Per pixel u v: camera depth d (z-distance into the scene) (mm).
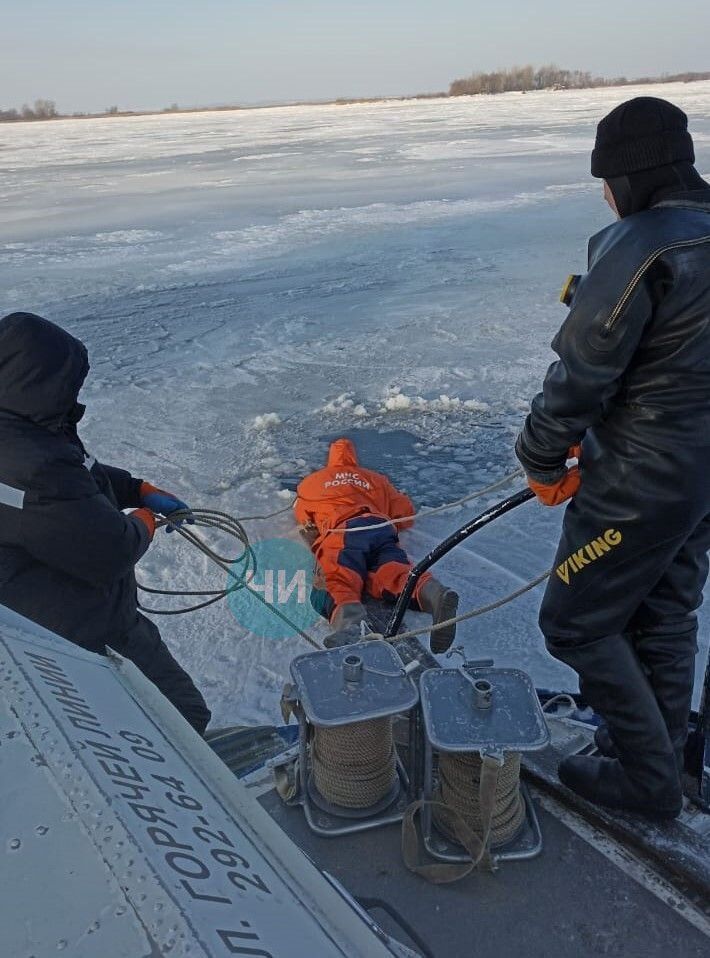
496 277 12414
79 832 975
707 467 1919
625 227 1874
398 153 33281
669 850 2131
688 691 2254
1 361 2369
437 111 73312
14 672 1276
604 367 1855
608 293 1813
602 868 2164
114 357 9453
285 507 5887
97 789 1045
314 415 7578
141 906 879
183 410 7801
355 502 5047
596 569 2066
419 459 6605
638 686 2139
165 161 35156
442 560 5125
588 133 39062
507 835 2201
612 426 2002
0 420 2414
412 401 7730
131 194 24141
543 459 2055
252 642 4457
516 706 2152
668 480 1915
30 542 2463
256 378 8633
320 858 2219
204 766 1321
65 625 2607
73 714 1234
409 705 2166
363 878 2158
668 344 1852
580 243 14445
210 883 975
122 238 16969
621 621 2104
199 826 1104
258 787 2494
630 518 1974
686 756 2395
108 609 2723
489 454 6633
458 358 8977
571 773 2338
